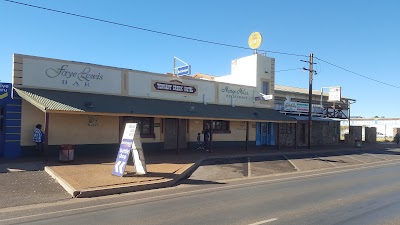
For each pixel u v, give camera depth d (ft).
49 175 40.96
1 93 51.26
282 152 78.02
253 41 92.79
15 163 46.50
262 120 79.30
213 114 70.85
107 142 62.44
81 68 59.47
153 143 70.38
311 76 95.45
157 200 31.30
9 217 24.91
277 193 35.22
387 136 176.65
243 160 63.16
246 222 23.39
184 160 56.70
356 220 24.11
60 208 27.96
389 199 32.01
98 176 40.45
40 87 54.65
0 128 51.67
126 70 65.46
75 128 58.54
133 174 43.06
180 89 73.97
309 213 26.16
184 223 23.13
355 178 47.98
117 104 58.80
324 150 90.12
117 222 23.36
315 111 108.47
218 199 31.78
